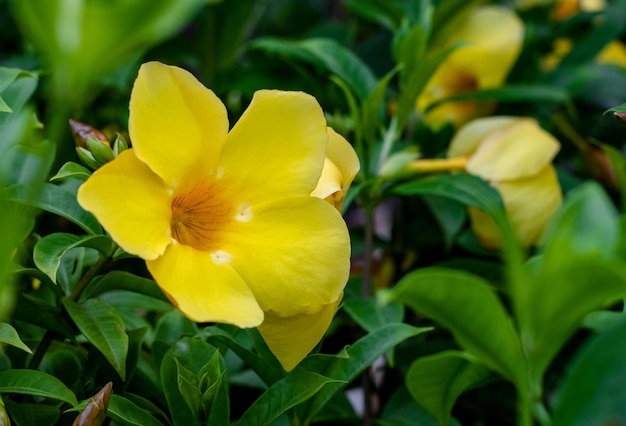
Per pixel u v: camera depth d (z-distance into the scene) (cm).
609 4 86
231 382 56
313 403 49
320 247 46
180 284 44
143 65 45
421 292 42
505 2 91
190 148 46
